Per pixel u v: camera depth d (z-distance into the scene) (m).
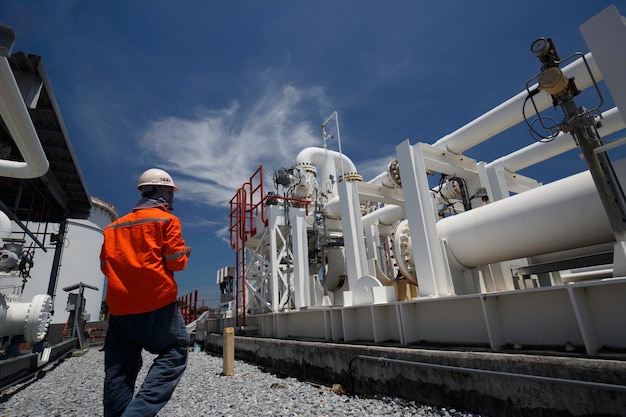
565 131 4.41
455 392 4.35
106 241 2.64
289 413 4.69
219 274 22.44
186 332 2.68
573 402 3.36
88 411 5.29
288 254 11.20
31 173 5.71
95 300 31.48
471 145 7.77
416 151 6.88
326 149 14.69
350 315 7.07
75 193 13.19
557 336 4.20
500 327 4.77
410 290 8.23
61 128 8.70
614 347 3.71
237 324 11.75
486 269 6.62
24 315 8.45
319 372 6.80
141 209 2.74
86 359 13.13
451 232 6.21
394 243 7.26
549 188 5.12
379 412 4.50
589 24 4.19
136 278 2.46
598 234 4.62
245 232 11.97
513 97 6.96
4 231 8.72
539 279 6.45
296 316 9.56
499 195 8.55
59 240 13.55
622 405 3.06
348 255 8.14
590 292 3.99
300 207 12.62
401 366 5.07
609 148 4.10
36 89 6.61
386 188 9.51
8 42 3.46
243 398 5.65
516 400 3.77
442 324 5.50
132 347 2.62
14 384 7.45
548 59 4.52
